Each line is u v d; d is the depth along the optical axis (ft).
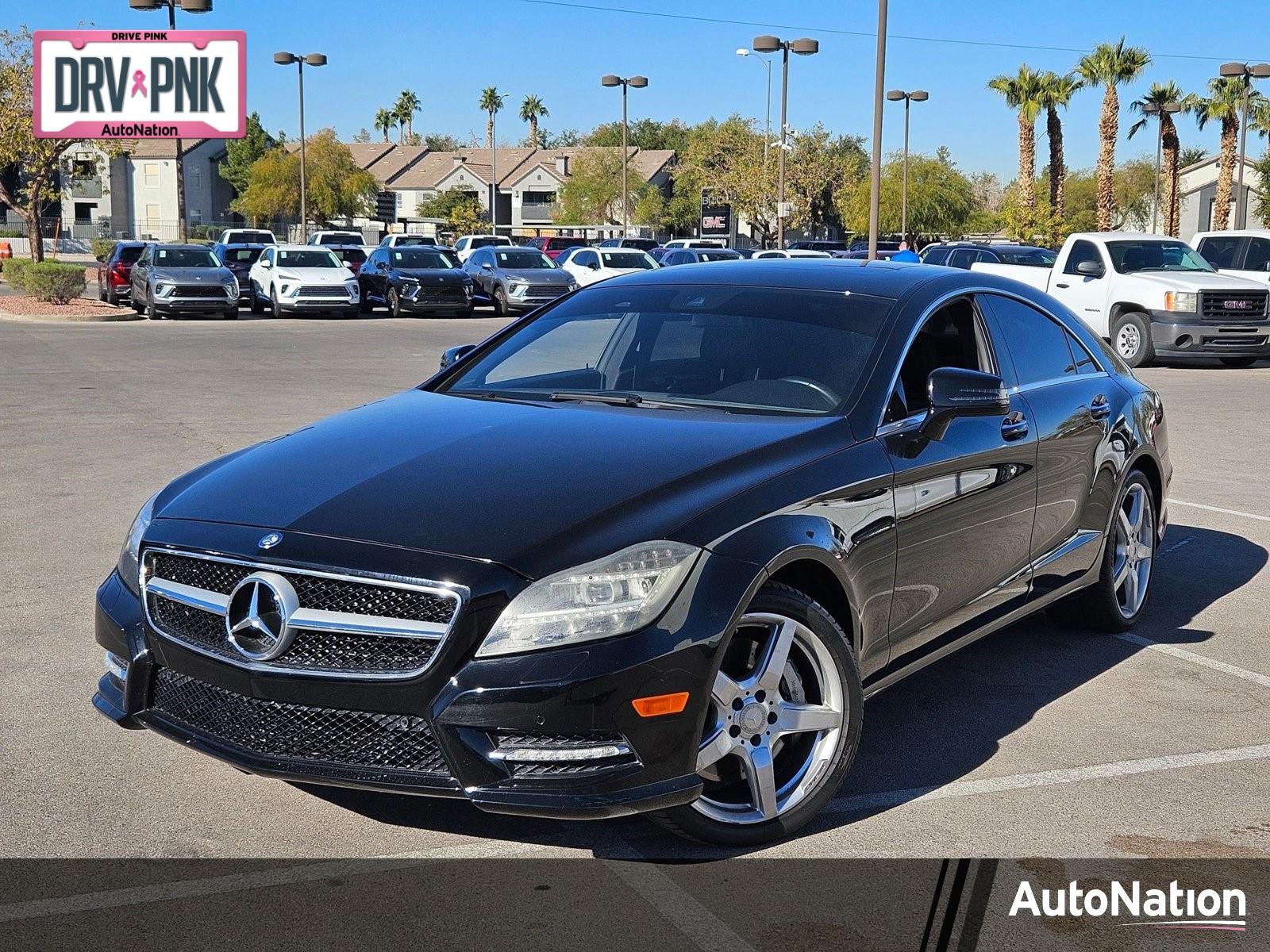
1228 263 68.28
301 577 11.14
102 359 58.95
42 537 23.77
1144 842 12.18
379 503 11.76
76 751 14.07
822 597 12.84
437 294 95.20
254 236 126.72
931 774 13.76
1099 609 18.60
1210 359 66.39
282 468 12.96
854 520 12.73
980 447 14.82
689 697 10.91
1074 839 12.22
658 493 11.65
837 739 12.34
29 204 109.81
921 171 229.04
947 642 14.80
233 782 13.33
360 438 13.64
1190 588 21.66
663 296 16.57
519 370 16.03
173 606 11.98
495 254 102.58
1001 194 307.78
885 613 13.35
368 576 10.85
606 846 11.96
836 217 231.71
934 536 13.98
